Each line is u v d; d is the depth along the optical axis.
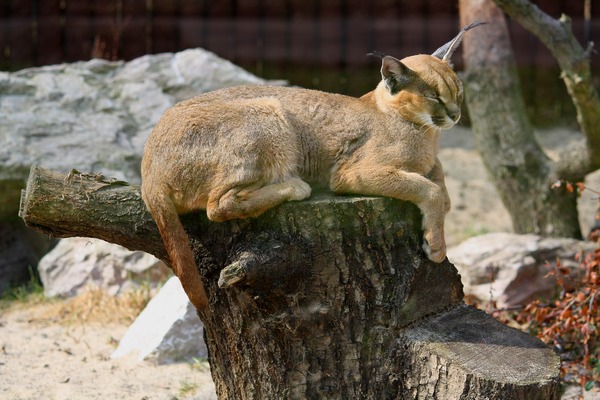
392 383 7.71
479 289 12.24
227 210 7.46
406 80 8.20
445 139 19.47
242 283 7.20
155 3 20.28
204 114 7.66
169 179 7.53
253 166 7.51
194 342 11.16
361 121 8.21
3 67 19.89
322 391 7.73
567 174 13.36
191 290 7.41
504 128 13.91
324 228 7.57
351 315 7.70
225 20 20.69
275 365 7.74
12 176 13.18
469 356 7.44
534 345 7.66
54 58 20.08
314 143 8.13
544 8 20.52
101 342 11.65
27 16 19.92
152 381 10.50
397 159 8.11
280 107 7.92
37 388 10.20
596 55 20.34
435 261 7.91
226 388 8.23
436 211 7.88
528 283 12.27
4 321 12.32
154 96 15.07
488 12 14.02
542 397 7.09
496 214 16.00
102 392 10.12
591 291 10.41
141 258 13.02
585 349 10.01
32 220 7.78
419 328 7.86
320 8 20.94
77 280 13.08
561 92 20.59
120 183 8.02
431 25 20.73
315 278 7.58
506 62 13.99
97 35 20.03
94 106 14.67
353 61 21.05
